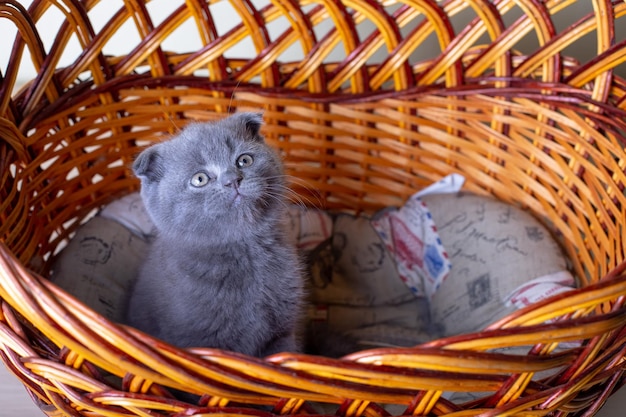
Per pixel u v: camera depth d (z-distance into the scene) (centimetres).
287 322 47
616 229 48
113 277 54
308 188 60
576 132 54
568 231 54
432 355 36
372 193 62
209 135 44
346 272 59
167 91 56
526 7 53
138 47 54
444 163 59
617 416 48
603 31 52
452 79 56
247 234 45
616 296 37
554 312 37
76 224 57
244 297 45
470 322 54
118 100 56
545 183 55
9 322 40
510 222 55
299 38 55
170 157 44
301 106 58
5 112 49
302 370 36
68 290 51
